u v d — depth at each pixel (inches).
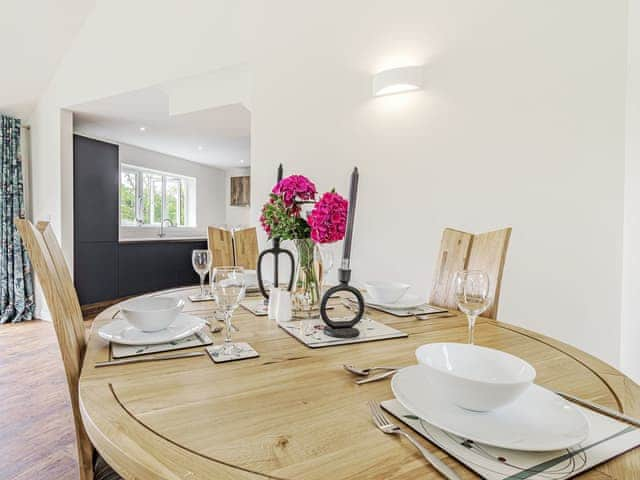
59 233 159.8
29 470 65.9
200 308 56.1
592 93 75.6
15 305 164.1
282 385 29.1
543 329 81.3
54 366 113.2
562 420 22.0
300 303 51.1
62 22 142.9
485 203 87.9
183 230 256.2
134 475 19.5
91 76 149.2
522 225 83.4
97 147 174.4
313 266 51.6
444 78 92.7
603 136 74.5
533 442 19.7
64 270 50.9
